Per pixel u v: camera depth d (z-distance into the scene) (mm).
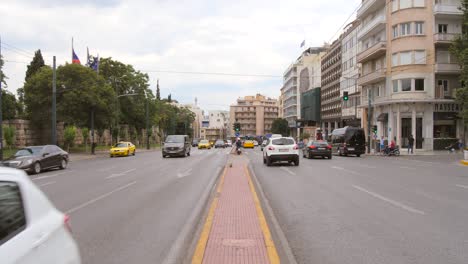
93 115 42844
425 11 41469
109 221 8148
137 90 60719
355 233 7012
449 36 41031
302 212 8992
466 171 19891
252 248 5883
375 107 48625
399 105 42625
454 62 41812
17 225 2904
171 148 35812
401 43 42344
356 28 61906
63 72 39781
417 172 19188
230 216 8203
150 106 65438
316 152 31844
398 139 42531
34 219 3090
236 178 15742
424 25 41500
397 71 42844
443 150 41562
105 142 67125
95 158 37500
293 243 6422
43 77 39406
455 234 6871
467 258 5539
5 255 2615
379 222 7867
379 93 47750
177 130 124875
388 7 44375
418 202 10211
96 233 7129
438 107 41656
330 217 8406
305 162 27156
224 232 6852
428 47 41438
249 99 172750
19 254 2719
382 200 10555
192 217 8539
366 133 52375
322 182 14820
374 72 46438
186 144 38031
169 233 7121
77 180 16734
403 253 5797
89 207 9820
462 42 35500
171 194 12055
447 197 11039
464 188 13008
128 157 38344
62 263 3193
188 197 11414
